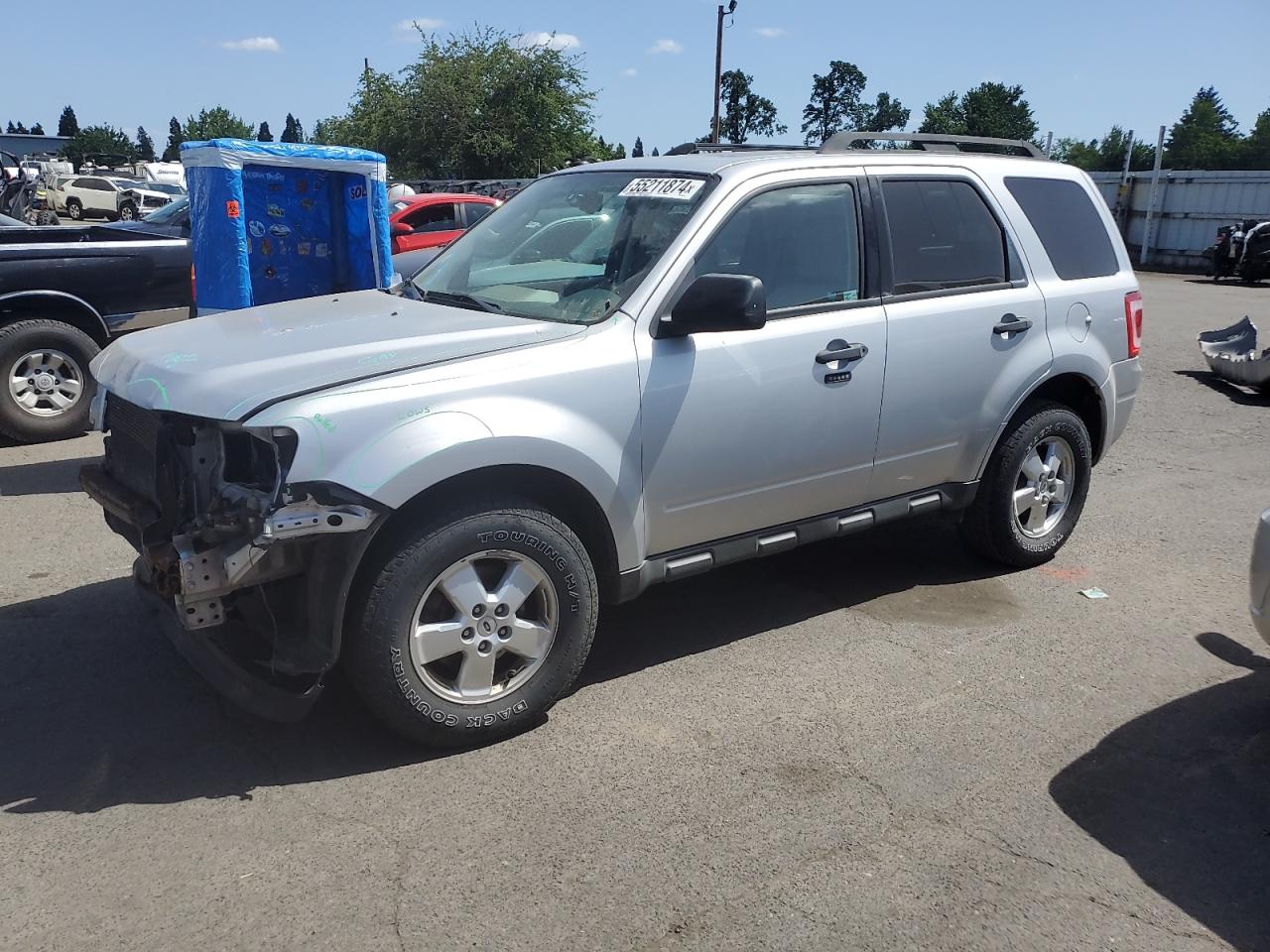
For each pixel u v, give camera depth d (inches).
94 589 197.8
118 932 107.6
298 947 105.7
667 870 118.1
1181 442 330.6
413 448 127.2
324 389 127.0
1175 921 111.4
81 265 315.9
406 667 133.7
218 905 111.7
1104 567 216.2
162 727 148.3
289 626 134.6
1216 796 134.2
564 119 1443.2
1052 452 207.3
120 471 151.4
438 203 556.4
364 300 174.2
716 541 163.8
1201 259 1047.6
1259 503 264.4
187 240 340.8
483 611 138.7
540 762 140.4
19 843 121.9
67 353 311.3
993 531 202.5
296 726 148.6
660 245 155.8
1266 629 145.5
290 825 125.6
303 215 310.8
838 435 169.8
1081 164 2539.4
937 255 184.2
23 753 141.3
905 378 175.9
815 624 185.9
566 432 139.6
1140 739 147.9
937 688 162.6
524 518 138.7
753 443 159.8
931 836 125.1
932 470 187.2
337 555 127.5
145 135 4114.2
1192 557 223.0
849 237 172.7
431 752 142.3
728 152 191.6
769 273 163.2
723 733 148.3
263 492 126.0
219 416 124.4
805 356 162.9
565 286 160.9
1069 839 125.0
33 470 282.0
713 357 153.6
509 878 116.5
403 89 1429.6
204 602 128.4
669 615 189.3
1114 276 213.5
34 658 168.9
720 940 107.3
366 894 113.6
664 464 151.5
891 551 222.7
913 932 109.1
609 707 155.6
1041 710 155.9
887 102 3014.3
